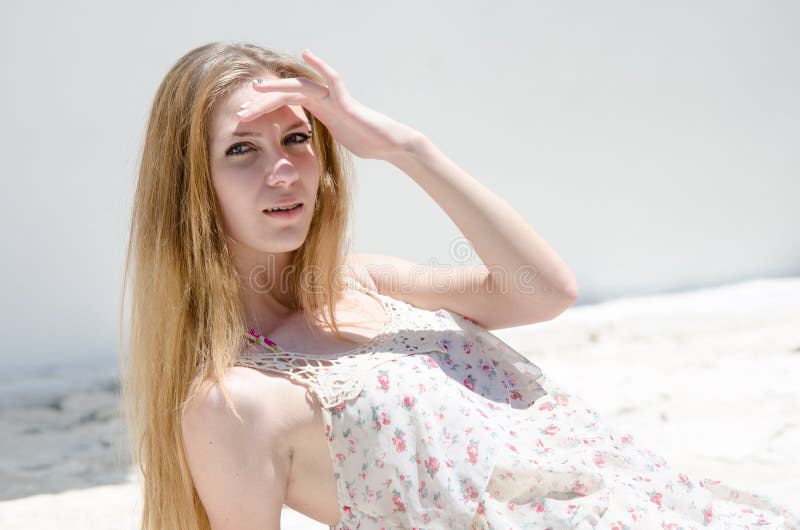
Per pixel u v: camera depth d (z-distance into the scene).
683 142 13.43
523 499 3.82
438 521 3.71
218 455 3.71
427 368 4.03
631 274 13.49
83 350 11.70
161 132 4.13
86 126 11.31
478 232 4.29
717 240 13.71
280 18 11.71
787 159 13.78
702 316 12.06
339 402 3.81
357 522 3.88
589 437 4.15
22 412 10.20
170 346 4.00
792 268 13.96
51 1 10.93
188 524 4.01
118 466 8.30
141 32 11.27
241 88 4.02
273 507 3.76
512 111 12.79
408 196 12.55
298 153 4.11
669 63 13.21
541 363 11.03
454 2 12.31
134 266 4.22
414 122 12.48
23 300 11.43
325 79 4.14
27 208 11.31
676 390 9.79
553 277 4.34
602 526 3.65
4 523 6.97
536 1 12.61
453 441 3.80
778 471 7.43
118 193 11.50
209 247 4.01
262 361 3.98
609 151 13.22
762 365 10.51
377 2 12.03
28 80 11.05
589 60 12.94
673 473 4.08
